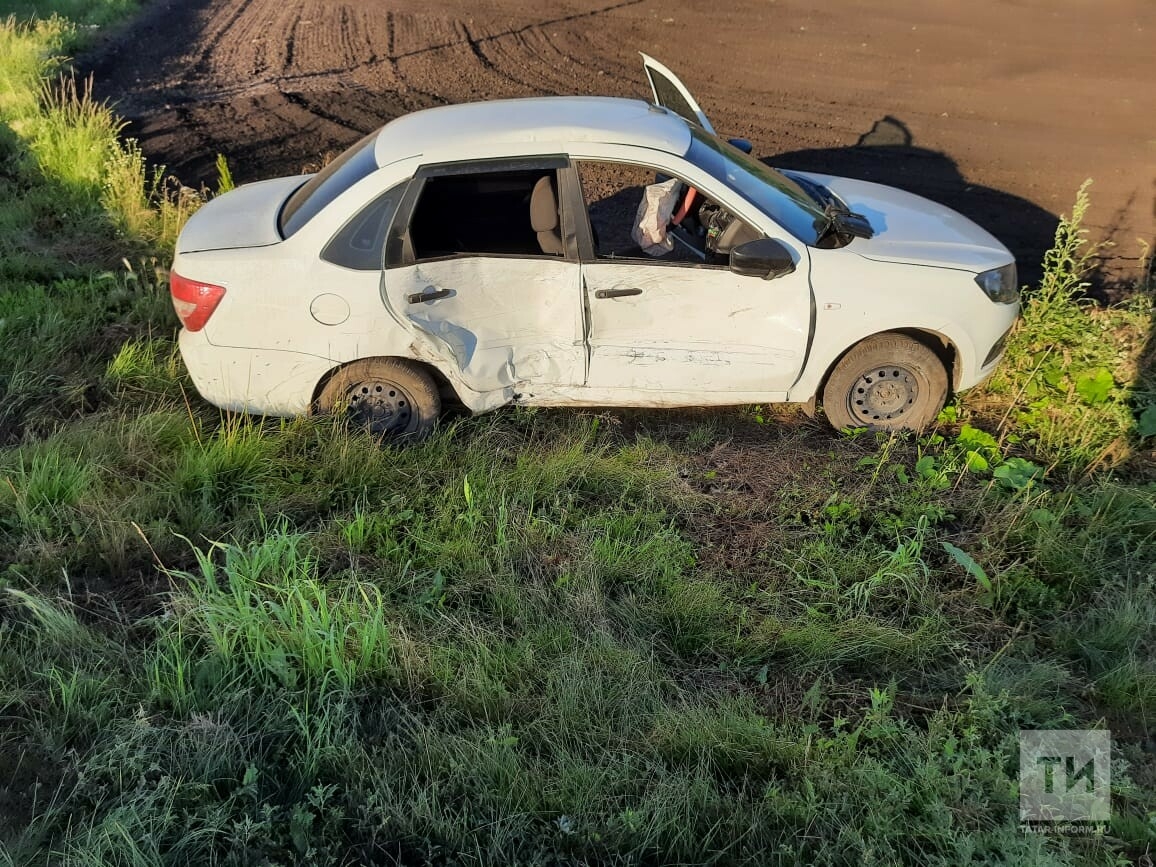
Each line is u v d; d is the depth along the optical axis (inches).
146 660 144.3
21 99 411.2
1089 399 220.1
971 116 419.8
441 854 119.7
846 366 202.8
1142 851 122.0
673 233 190.7
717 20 576.4
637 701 139.5
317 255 185.3
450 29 555.8
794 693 146.7
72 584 163.5
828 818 123.4
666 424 218.7
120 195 317.4
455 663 147.0
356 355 191.3
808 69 486.3
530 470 190.5
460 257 186.4
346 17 589.9
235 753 129.8
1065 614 162.4
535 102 205.8
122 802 121.8
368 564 169.2
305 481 191.5
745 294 189.9
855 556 172.9
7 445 200.1
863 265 191.8
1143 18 571.8
